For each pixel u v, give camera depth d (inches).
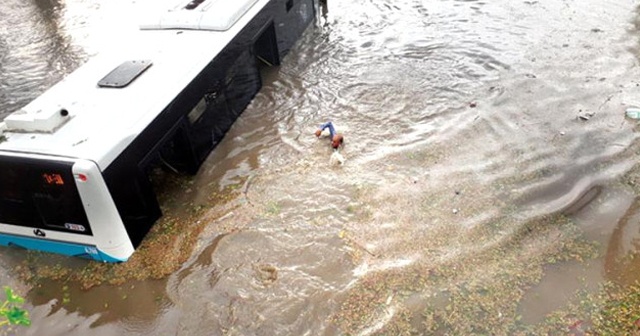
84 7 358.3
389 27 289.7
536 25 274.4
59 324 144.6
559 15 281.6
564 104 213.5
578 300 136.6
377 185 180.4
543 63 241.8
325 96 234.8
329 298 142.6
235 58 215.6
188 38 211.2
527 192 172.9
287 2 264.8
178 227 172.4
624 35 256.8
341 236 161.8
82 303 150.2
